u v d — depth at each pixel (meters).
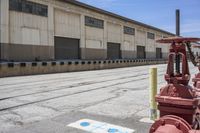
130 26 49.00
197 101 3.21
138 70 29.05
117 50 45.06
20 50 25.44
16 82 15.67
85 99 9.07
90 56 37.12
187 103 3.11
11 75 21.27
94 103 8.28
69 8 32.44
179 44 3.21
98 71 27.97
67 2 32.03
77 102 8.48
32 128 5.62
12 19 24.52
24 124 5.93
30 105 8.06
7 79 18.08
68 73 24.78
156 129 3.20
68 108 7.55
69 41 33.16
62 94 10.30
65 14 31.94
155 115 5.83
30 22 26.53
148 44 57.66
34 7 27.02
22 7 25.58
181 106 3.18
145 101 8.57
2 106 7.93
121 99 9.00
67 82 15.29
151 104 5.83
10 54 24.39
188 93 3.15
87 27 36.41
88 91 11.17
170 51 3.29
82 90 11.51
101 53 39.75
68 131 5.41
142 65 44.09
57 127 5.68
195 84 5.03
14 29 24.75
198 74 5.04
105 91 11.15
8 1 24.02
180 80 3.22
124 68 34.56
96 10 38.06
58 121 6.15
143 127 5.59
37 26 27.44
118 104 8.07
